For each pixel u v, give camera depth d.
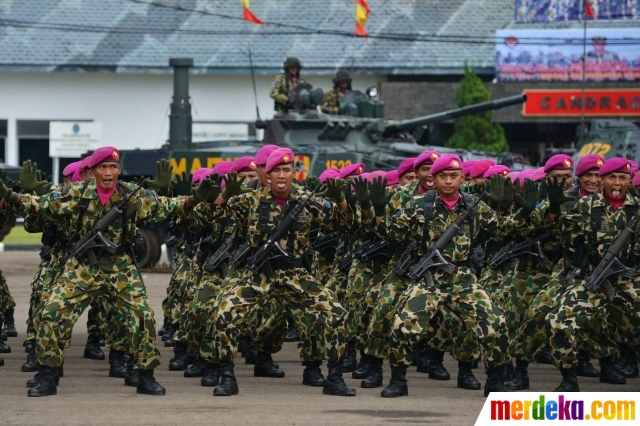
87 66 143.62
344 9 147.75
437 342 40.88
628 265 36.81
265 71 143.38
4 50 144.50
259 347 41.66
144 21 148.88
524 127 141.88
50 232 41.53
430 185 39.66
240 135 146.00
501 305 43.16
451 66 140.50
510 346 39.25
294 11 148.50
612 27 136.50
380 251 41.22
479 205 37.00
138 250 37.41
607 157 87.38
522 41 136.12
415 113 138.50
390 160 85.38
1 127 146.38
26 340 48.34
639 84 133.62
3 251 114.94
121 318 36.56
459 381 39.09
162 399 35.94
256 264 36.94
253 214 37.03
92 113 147.00
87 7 150.62
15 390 37.78
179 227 42.22
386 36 144.00
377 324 38.31
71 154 140.38
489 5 145.75
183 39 146.75
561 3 138.12
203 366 41.69
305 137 89.56
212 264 41.38
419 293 36.41
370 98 92.69
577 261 36.94
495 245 43.62
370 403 35.38
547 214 37.31
